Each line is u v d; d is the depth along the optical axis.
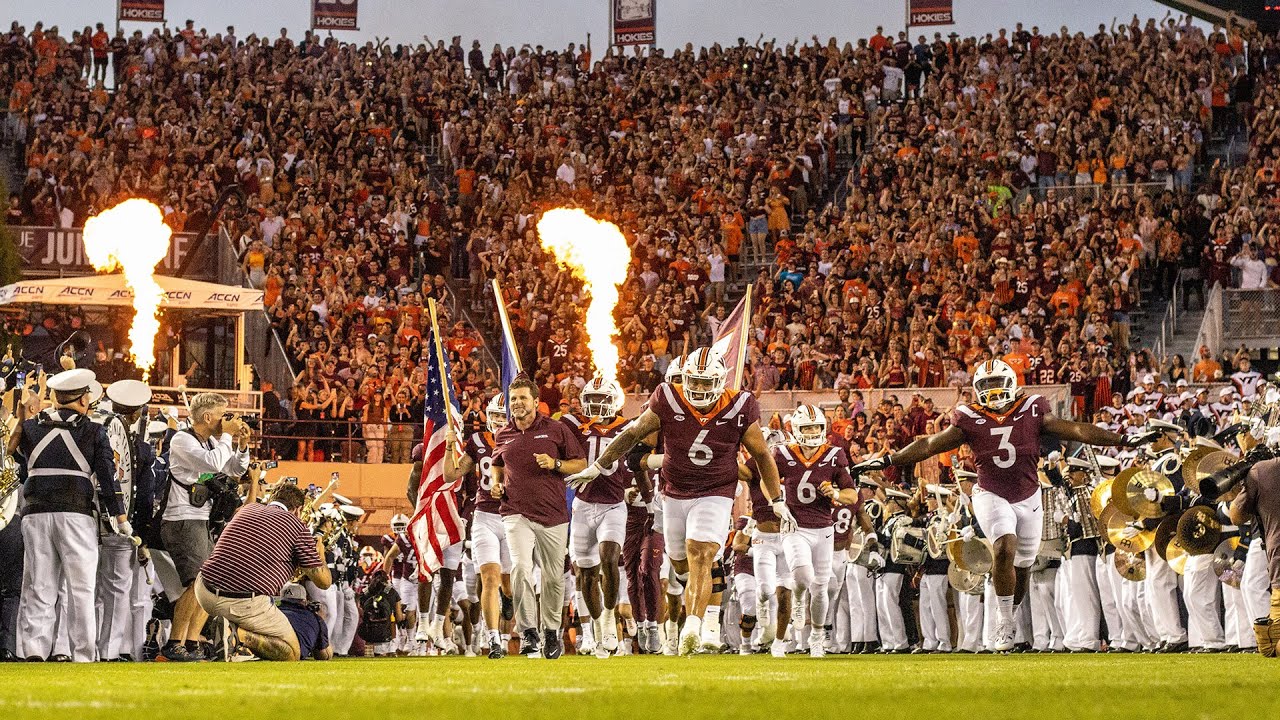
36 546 9.88
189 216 29.23
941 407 23.62
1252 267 25.50
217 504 10.89
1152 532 11.91
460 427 13.74
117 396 10.65
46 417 9.98
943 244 27.50
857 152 32.44
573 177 31.62
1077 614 13.94
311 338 26.42
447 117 33.69
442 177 33.16
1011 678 6.43
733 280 29.42
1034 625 14.61
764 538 11.99
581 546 12.02
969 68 32.91
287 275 27.56
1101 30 33.31
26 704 4.79
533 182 32.09
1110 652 13.56
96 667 8.60
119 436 10.50
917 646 15.41
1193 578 12.12
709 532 10.00
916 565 15.23
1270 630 9.02
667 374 10.18
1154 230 26.75
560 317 27.83
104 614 10.66
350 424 24.33
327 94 34.25
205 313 23.95
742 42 35.50
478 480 12.27
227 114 32.66
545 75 35.44
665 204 30.59
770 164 30.94
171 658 10.43
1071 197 28.61
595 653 12.05
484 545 11.73
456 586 16.47
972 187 28.88
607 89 34.62
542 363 26.70
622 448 10.12
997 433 11.68
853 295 26.55
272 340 26.05
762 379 25.27
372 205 30.28
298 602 11.73
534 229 30.05
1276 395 10.09
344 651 15.91
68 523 9.88
